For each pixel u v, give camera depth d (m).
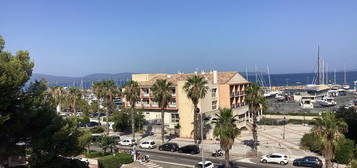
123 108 88.44
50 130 29.58
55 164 28.72
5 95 26.33
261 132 78.94
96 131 84.75
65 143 29.58
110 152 59.12
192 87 64.31
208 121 72.31
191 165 52.00
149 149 66.19
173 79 86.19
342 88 195.88
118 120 84.50
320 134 38.00
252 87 58.44
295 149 61.22
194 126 66.81
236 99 88.56
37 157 27.70
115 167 51.22
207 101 76.25
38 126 29.97
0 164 29.44
